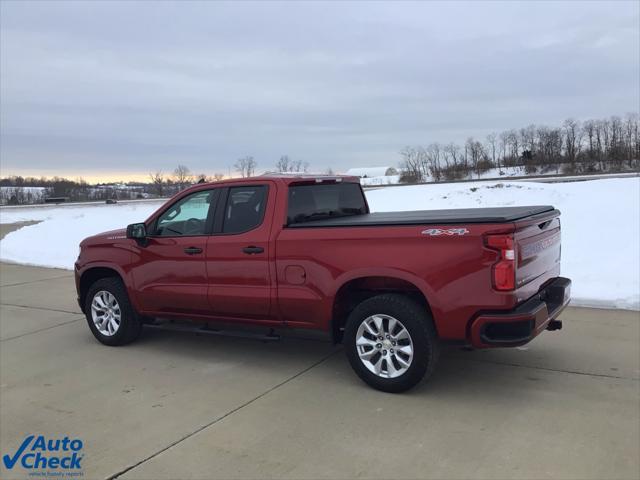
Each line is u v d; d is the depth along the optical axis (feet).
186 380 17.19
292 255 16.40
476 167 249.14
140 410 14.89
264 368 18.11
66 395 16.26
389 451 12.00
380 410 14.23
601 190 60.18
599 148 231.50
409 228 14.56
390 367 15.15
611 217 43.32
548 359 17.83
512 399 14.66
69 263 45.91
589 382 15.71
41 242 58.70
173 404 15.24
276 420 13.87
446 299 14.06
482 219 13.74
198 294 18.48
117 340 21.11
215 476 11.25
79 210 121.29
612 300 24.41
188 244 18.58
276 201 17.12
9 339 23.09
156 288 19.56
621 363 17.22
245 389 16.20
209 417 14.24
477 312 13.82
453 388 15.58
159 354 20.18
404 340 14.90
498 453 11.70
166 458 12.11
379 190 100.89
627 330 20.72
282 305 16.79
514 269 13.57
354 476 11.02
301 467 11.47
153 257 19.56
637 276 27.43
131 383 17.11
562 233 40.52
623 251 32.83
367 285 15.98
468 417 13.60
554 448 11.84
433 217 15.48
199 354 19.99
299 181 17.62
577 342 19.54
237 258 17.49
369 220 15.76
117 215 83.56
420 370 14.62
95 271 21.89
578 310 24.16
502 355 18.43
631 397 14.52
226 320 18.43
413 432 12.87
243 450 12.33
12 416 14.82
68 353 20.68
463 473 10.95
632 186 59.26
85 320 26.27
